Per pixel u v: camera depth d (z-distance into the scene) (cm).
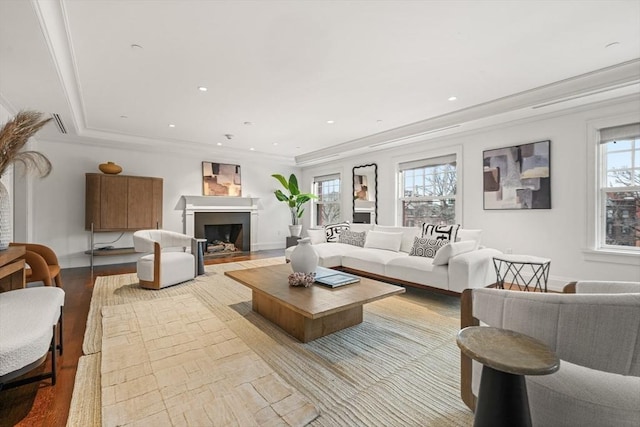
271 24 215
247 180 716
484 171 432
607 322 97
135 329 243
